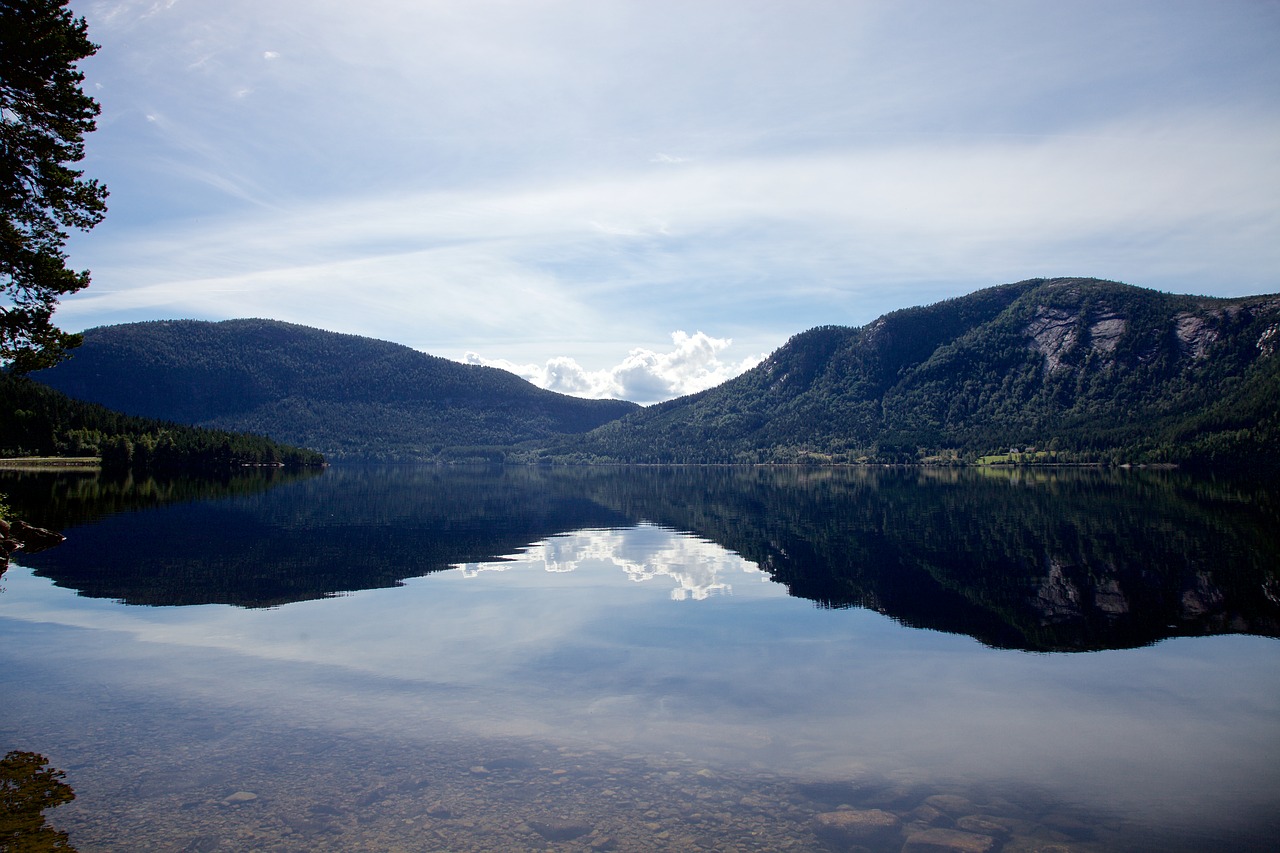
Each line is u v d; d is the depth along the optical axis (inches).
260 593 879.1
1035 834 346.0
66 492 2485.2
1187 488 3245.6
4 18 907.4
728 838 339.9
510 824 349.4
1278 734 465.1
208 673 568.7
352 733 455.2
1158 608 824.9
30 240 1011.9
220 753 422.3
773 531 1649.9
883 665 608.1
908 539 1477.6
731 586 954.1
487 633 699.4
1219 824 354.9
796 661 617.0
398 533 1542.8
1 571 997.8
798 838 340.8
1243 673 589.3
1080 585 960.9
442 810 361.4
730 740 452.8
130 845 322.7
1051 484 3978.8
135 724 463.5
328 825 344.8
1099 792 387.9
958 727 476.1
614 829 346.3
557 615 778.2
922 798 380.5
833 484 4397.1
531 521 1873.8
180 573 1004.6
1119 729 473.4
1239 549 1261.1
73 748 425.4
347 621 741.3
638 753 432.1
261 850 321.1
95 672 566.6
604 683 556.1
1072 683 563.5
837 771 411.2
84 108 1007.6
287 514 1950.1
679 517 2026.3
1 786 376.2
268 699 513.3
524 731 462.6
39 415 5029.5
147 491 2765.7
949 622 757.9
